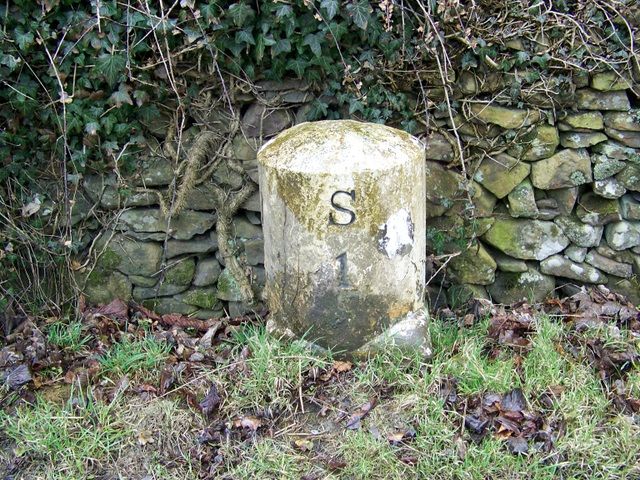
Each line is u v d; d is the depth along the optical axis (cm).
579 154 226
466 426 179
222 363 204
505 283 239
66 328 226
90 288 241
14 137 223
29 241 232
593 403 186
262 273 241
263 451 178
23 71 218
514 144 225
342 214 183
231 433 184
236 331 223
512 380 190
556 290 241
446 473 171
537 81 220
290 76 225
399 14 215
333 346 196
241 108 229
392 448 176
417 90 224
